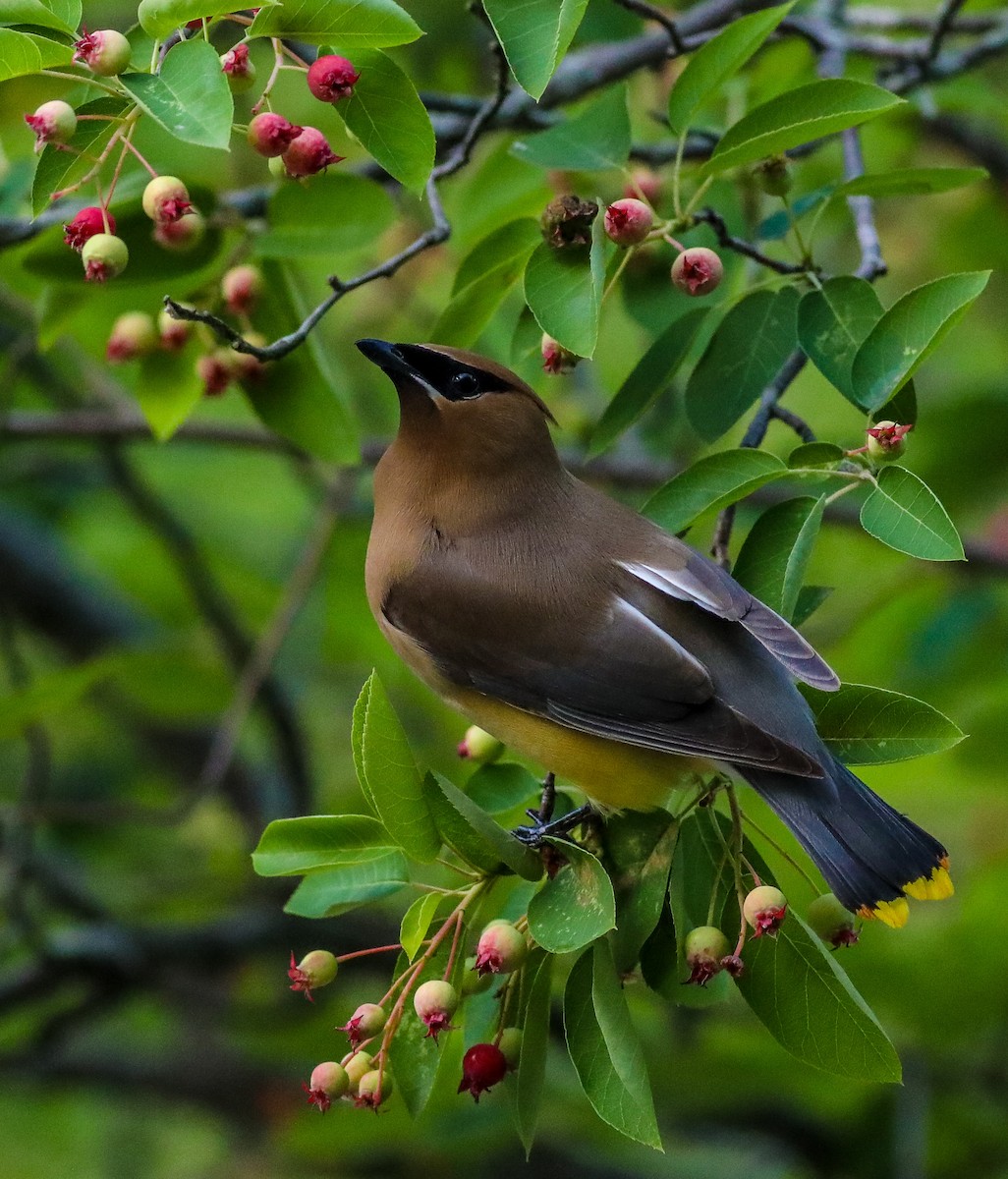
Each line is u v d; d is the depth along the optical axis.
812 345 8.71
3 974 15.05
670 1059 13.31
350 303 15.41
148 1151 16.64
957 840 15.91
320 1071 7.41
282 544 17.70
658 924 7.85
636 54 11.73
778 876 12.75
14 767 17.33
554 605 8.80
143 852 17.12
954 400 14.66
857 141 10.64
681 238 10.06
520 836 8.51
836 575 16.03
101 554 17.02
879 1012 13.33
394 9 7.79
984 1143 13.55
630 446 15.04
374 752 7.48
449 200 13.13
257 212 10.09
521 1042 7.65
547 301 8.37
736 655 8.60
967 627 14.85
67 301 10.21
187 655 14.20
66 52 7.55
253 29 7.85
